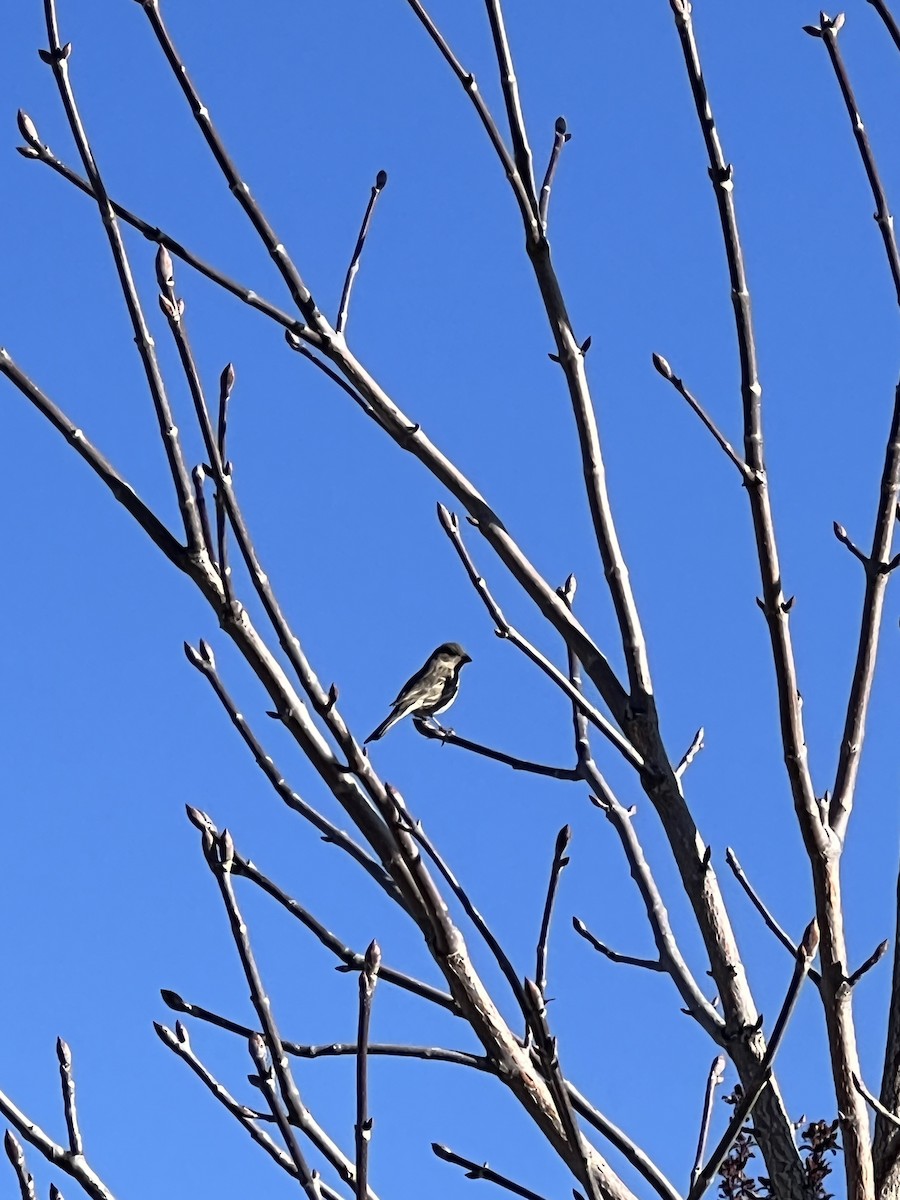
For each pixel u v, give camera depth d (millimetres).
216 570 5520
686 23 5906
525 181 6195
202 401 5492
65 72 5859
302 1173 4957
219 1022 5891
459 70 6270
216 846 5191
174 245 5949
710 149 5824
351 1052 5805
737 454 5605
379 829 5566
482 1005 5527
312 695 5473
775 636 5512
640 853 6516
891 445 5887
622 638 6031
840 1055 5438
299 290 6066
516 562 6211
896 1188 5484
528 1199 5531
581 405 6105
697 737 6316
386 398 6242
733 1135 5039
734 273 5742
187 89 5973
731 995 5844
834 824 5594
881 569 5797
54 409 5645
